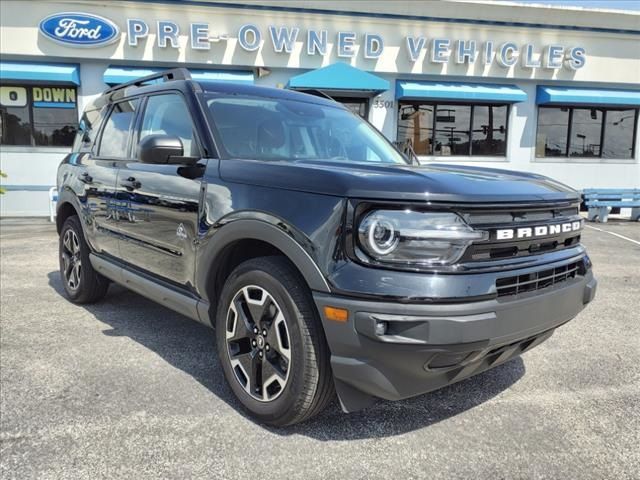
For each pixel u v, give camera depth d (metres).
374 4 12.35
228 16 11.85
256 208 2.42
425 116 13.40
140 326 3.99
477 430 2.52
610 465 2.24
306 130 3.42
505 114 13.82
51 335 3.75
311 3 12.06
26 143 11.86
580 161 14.43
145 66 11.84
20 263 6.34
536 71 13.63
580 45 13.77
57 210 4.73
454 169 2.83
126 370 3.15
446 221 2.04
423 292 1.98
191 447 2.32
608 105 14.29
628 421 2.62
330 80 10.98
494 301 2.08
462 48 12.93
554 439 2.44
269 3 11.88
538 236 2.30
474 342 2.02
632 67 14.20
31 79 11.06
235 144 2.96
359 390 2.24
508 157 13.96
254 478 2.12
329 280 2.10
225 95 3.29
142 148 2.78
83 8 11.30
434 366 2.08
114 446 2.32
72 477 2.10
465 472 2.18
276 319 2.38
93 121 4.60
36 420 2.53
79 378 3.02
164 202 3.06
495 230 2.13
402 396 2.17
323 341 2.24
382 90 11.71
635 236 9.45
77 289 4.44
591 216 12.21
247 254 2.77
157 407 2.69
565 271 2.49
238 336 2.60
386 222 2.03
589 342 3.78
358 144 3.62
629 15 13.63
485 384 3.04
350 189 2.11
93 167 4.09
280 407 2.37
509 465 2.23
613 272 6.28
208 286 2.79
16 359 3.29
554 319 2.37
